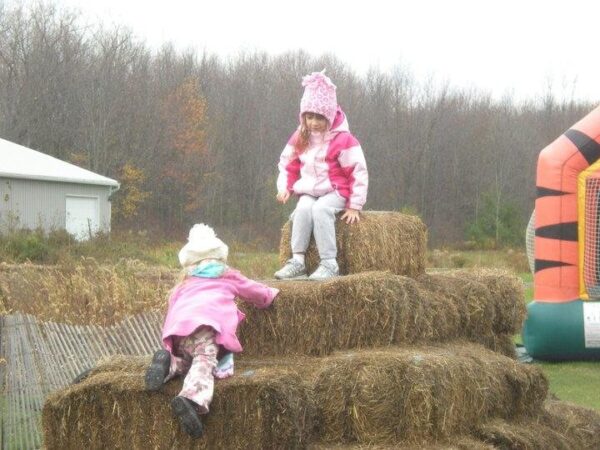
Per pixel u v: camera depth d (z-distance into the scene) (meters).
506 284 7.28
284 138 47.88
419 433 5.30
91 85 44.50
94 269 10.77
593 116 11.98
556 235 11.91
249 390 4.95
